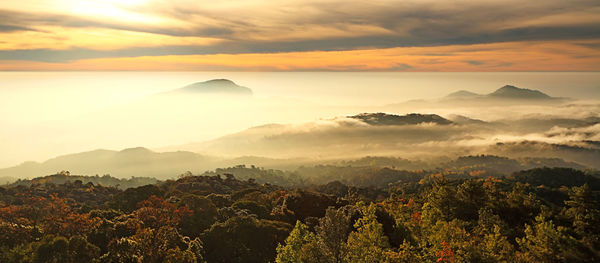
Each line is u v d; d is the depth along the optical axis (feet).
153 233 175.01
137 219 197.98
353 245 135.03
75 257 153.89
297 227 142.00
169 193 314.14
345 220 148.87
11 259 149.79
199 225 221.87
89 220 191.31
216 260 189.67
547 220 187.83
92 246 161.58
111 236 180.96
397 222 179.63
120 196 294.05
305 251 131.64
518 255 133.90
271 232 205.67
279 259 140.87
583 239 148.56
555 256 138.21
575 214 185.26
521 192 219.82
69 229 182.50
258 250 196.03
